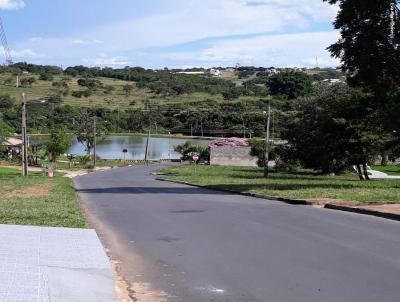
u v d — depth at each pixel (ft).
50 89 417.90
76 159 293.64
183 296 25.85
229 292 26.21
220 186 105.60
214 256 34.37
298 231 43.73
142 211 61.41
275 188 92.99
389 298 24.67
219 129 354.74
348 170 162.91
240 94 431.84
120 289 26.63
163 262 33.12
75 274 27.78
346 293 25.52
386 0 90.68
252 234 42.42
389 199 66.64
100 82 500.74
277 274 29.37
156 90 475.31
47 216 49.01
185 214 57.11
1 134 254.47
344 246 36.88
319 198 69.67
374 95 101.35
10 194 81.97
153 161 307.58
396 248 36.04
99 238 41.06
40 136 309.22
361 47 93.35
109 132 374.43
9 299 22.39
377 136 133.18
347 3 92.89
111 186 120.06
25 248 33.14
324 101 148.66
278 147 166.50
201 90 483.10
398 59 91.76
